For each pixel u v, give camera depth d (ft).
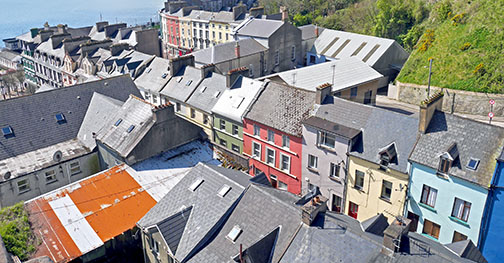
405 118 103.40
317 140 111.96
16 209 100.17
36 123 132.36
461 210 90.84
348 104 114.52
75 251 90.12
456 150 90.99
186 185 90.33
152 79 179.63
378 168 100.68
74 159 127.03
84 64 216.74
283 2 352.90
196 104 150.51
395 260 63.05
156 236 82.89
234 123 137.18
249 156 135.03
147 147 122.01
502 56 166.20
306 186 120.67
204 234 78.18
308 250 68.69
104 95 148.15
